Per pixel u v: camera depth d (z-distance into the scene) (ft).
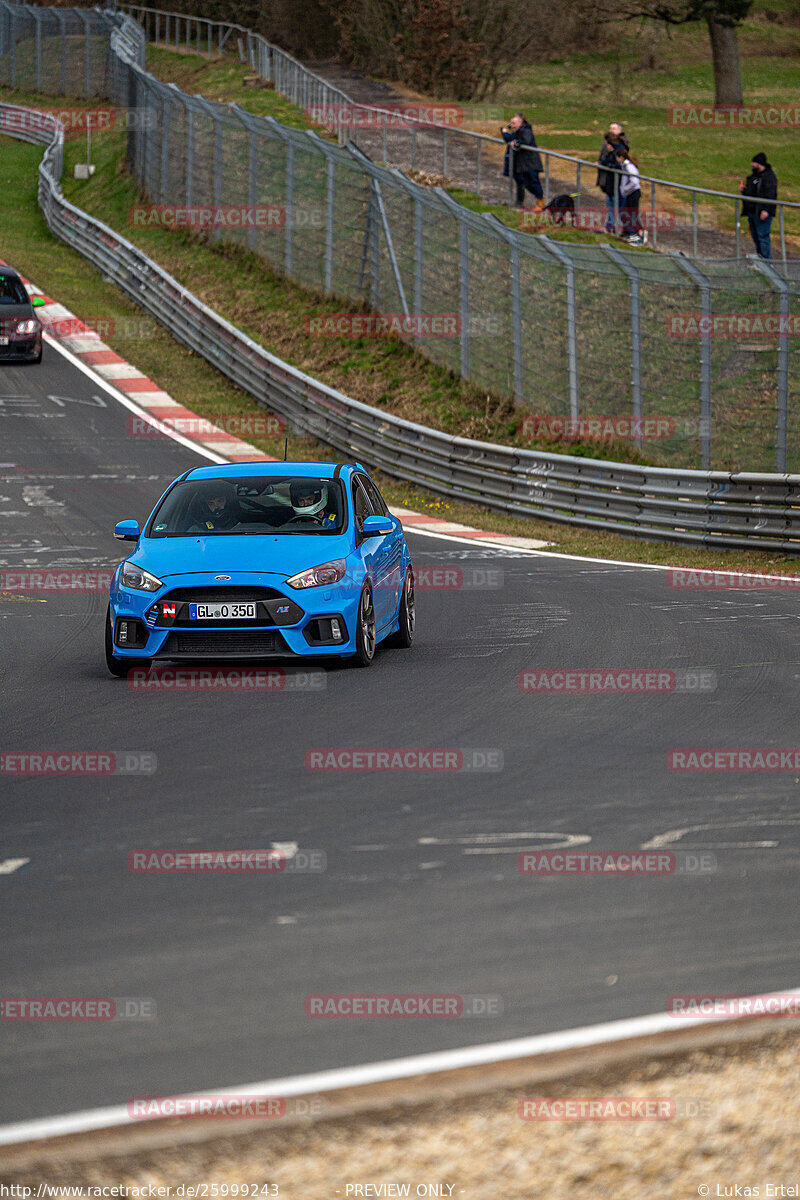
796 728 104.83
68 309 470.39
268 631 127.75
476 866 71.41
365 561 136.05
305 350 410.52
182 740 102.53
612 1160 41.81
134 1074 46.98
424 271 388.57
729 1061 47.26
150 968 57.31
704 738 101.91
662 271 296.92
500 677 128.47
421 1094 44.96
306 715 111.34
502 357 356.79
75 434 341.62
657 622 163.63
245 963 57.77
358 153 423.23
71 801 85.56
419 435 324.19
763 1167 41.83
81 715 112.57
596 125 630.74
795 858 72.38
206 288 472.85
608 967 56.85
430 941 60.29
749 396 318.86
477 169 436.35
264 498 142.82
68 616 175.11
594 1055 47.70
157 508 143.95
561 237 383.45
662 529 258.37
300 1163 41.09
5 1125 43.21
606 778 90.27
